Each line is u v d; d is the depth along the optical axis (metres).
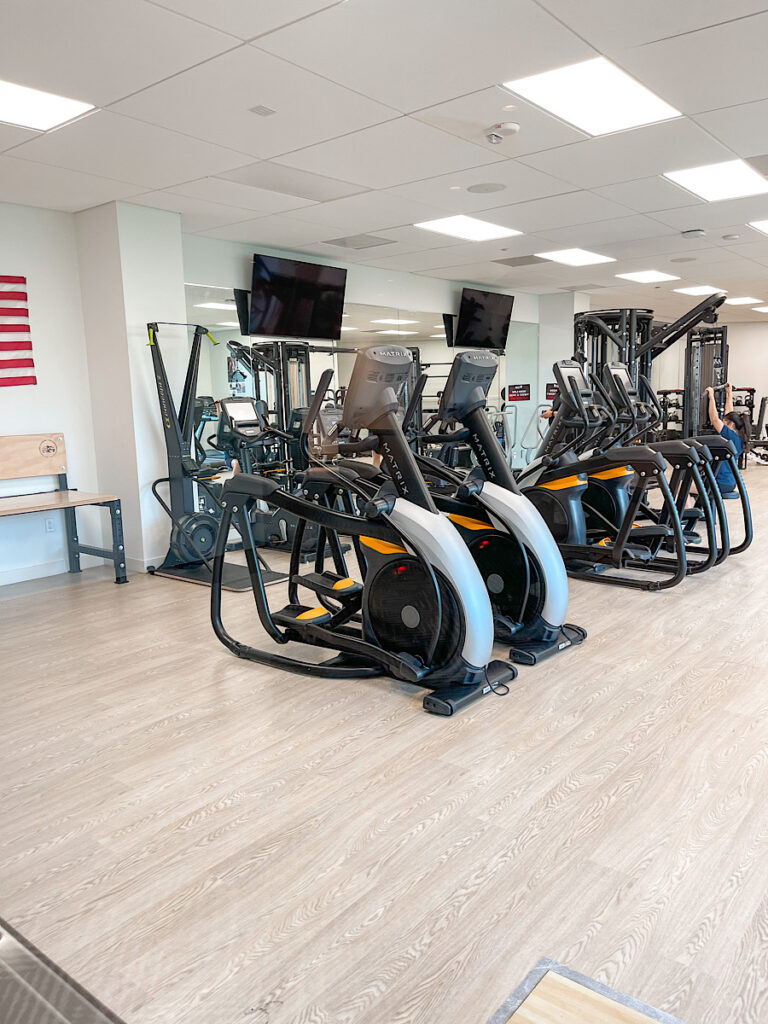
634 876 2.03
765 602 4.61
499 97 3.57
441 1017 1.58
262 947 1.80
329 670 3.49
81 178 4.65
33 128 3.76
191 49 2.97
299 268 7.00
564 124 3.94
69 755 2.81
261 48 2.98
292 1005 1.62
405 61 3.14
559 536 5.31
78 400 5.73
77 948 1.80
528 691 3.31
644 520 6.36
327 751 2.79
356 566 5.80
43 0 2.56
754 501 8.52
